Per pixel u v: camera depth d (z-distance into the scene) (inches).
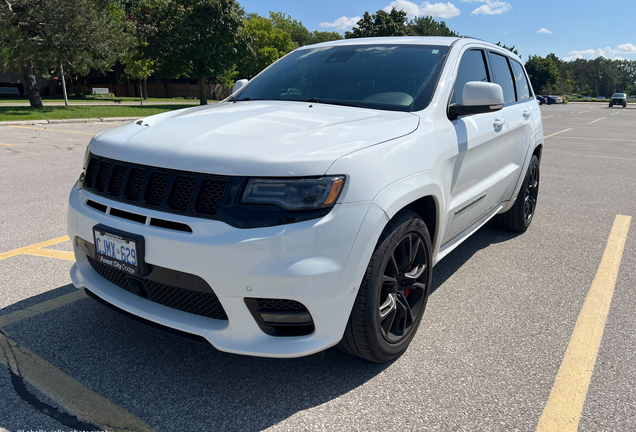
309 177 75.5
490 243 175.8
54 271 136.8
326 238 75.2
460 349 101.7
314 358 81.9
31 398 81.5
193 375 89.9
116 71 1918.1
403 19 1769.2
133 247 79.6
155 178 81.3
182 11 1170.0
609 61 6776.6
